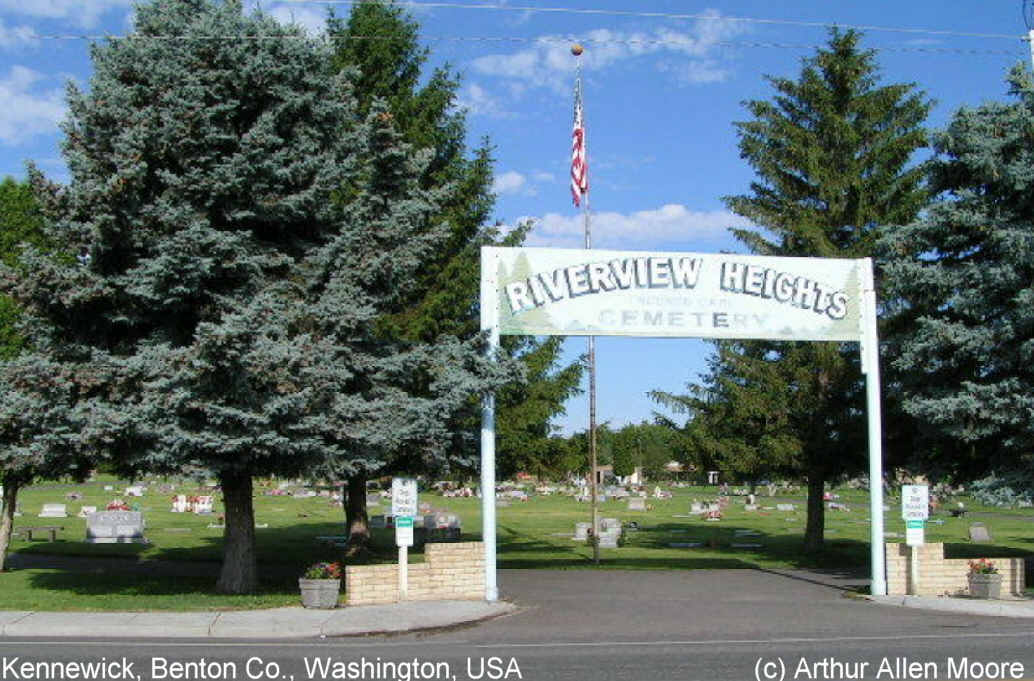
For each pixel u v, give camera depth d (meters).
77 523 38.28
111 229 15.50
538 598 16.83
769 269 17.64
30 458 15.55
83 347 16.11
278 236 17.88
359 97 24.95
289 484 78.81
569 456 25.25
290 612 14.27
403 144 18.98
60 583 18.56
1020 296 17.61
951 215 19.31
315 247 17.83
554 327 17.02
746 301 17.52
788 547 31.05
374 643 12.22
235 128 17.02
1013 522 48.34
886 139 27.48
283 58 17.25
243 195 16.39
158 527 36.69
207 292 15.92
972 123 19.27
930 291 19.45
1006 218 18.97
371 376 17.62
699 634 12.88
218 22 16.31
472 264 24.34
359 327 17.17
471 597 16.19
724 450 26.38
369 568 15.40
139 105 16.36
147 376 15.24
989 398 17.92
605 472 122.12
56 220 16.33
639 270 17.27
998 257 19.17
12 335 24.61
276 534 33.25
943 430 18.59
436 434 17.45
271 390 15.23
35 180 15.93
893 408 22.25
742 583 19.48
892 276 19.84
